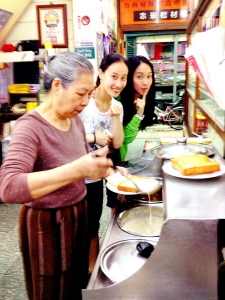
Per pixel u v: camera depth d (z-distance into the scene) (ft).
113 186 5.74
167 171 4.49
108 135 6.30
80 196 4.58
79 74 3.67
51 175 3.22
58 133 4.12
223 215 3.12
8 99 13.94
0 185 3.31
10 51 12.41
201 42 4.22
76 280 4.87
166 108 29.35
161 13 21.02
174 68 28.27
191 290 3.20
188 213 3.19
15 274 8.04
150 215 5.02
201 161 4.46
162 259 3.15
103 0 15.30
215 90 3.95
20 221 4.34
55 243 4.30
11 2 12.20
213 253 3.09
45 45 13.11
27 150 3.60
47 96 4.09
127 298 3.29
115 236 4.58
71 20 13.61
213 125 6.28
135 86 7.32
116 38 21.34
